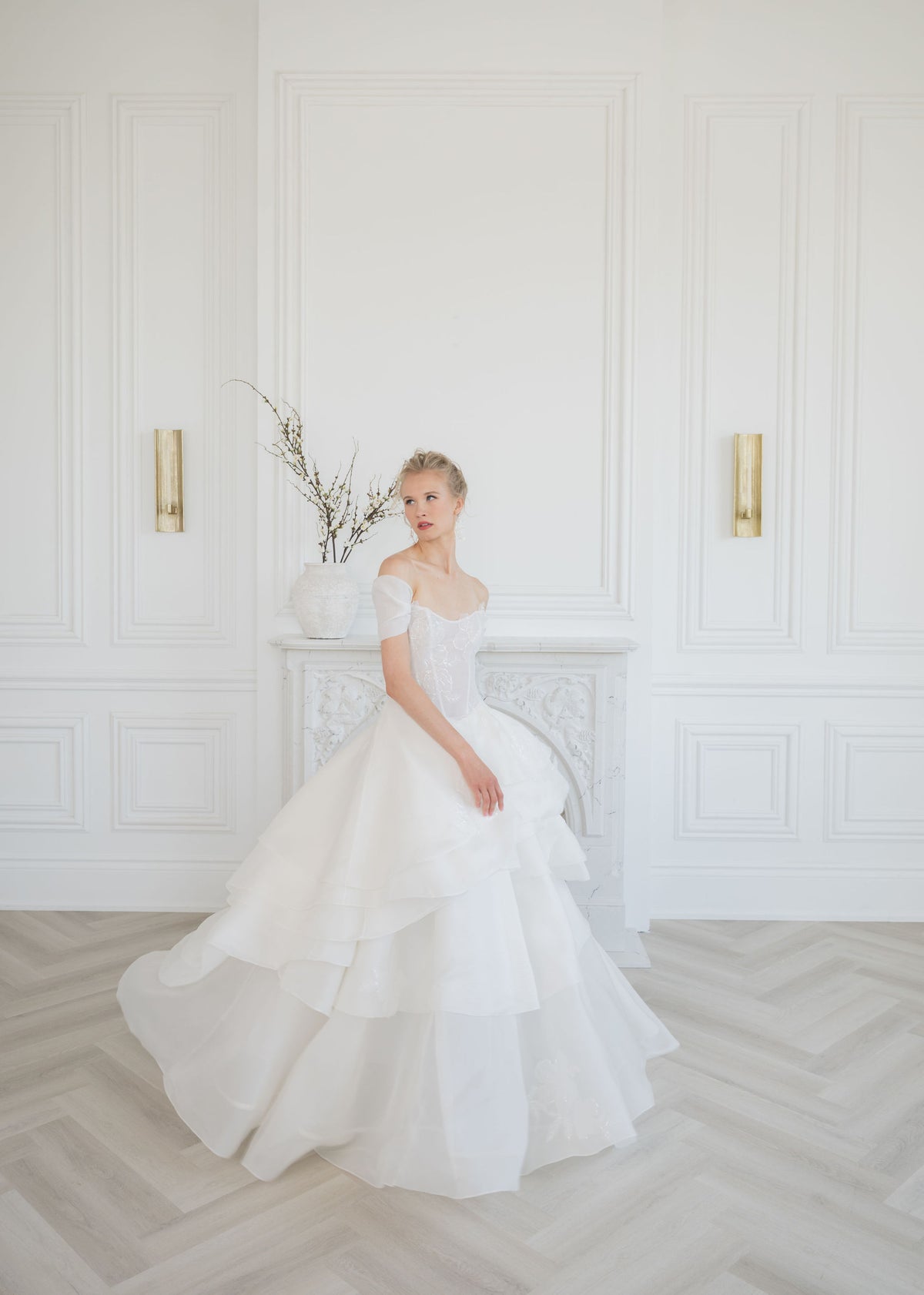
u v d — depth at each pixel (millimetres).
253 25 4141
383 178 4047
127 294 4191
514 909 2336
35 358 4211
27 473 4230
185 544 4242
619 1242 2113
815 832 4285
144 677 4234
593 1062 2371
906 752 4270
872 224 4168
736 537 4195
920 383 4207
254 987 2475
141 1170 2357
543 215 4043
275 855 2469
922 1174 2383
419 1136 2211
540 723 3920
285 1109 2299
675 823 4266
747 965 3717
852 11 4113
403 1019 2314
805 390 4188
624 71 3979
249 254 4168
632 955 3754
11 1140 2480
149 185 4180
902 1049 3043
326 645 3867
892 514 4230
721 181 4156
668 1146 2486
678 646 4234
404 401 4078
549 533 4086
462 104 4027
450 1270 2020
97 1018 3174
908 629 4258
